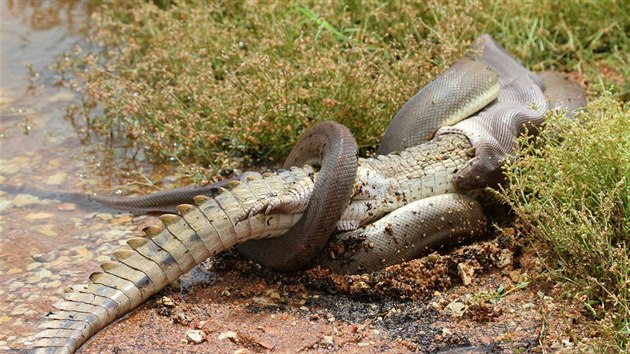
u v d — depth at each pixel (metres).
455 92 7.47
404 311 6.18
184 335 5.96
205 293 6.43
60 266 6.84
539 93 8.09
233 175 8.12
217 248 6.41
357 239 6.50
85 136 8.98
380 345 5.81
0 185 8.05
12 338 6.00
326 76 8.27
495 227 6.88
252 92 8.20
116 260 6.47
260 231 6.44
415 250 6.56
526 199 6.88
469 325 5.98
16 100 9.70
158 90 8.88
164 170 8.37
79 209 7.71
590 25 9.85
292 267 6.50
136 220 7.56
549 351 5.64
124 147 8.81
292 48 8.98
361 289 6.32
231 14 10.33
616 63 9.54
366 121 8.15
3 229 7.36
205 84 8.55
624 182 6.29
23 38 11.23
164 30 9.78
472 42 9.08
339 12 9.80
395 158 6.99
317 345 5.82
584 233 6.08
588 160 6.40
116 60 9.80
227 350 5.80
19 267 6.83
